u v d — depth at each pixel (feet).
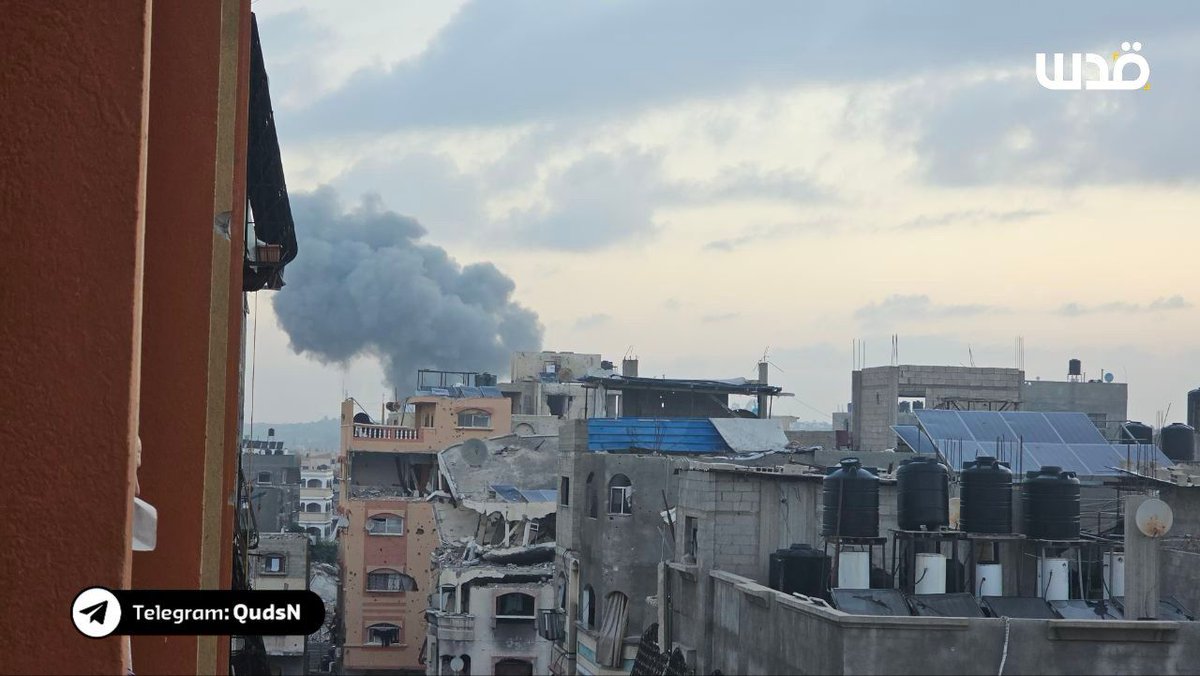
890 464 108.78
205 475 43.19
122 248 16.21
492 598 171.01
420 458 233.55
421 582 209.05
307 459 411.54
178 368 38.96
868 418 187.21
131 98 16.33
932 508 69.77
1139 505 65.41
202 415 38.88
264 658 82.69
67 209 16.12
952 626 57.62
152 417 38.63
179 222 39.50
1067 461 101.19
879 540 70.59
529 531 187.52
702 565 79.71
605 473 120.57
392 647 206.59
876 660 57.06
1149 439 130.21
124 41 16.35
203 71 40.11
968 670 57.41
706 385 192.34
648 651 94.32
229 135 46.21
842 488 70.69
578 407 277.23
